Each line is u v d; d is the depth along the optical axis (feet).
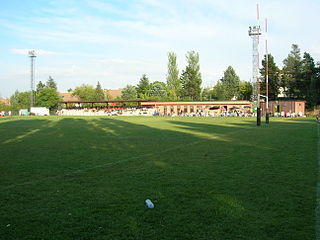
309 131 75.82
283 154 39.47
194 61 278.05
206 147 47.55
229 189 23.03
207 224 16.44
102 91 345.72
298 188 23.15
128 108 246.47
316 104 201.98
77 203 20.22
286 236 14.94
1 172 30.04
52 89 298.35
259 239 14.64
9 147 49.14
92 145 51.21
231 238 14.76
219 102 218.38
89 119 158.20
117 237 15.01
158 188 23.56
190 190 22.89
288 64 226.38
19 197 21.74
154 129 86.33
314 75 202.69
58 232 15.70
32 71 265.75
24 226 16.53
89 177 27.68
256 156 38.11
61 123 121.70
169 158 37.60
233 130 80.79
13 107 291.99
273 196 21.18
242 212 18.13
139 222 16.83
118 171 30.17
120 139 60.49
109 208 19.13
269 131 76.54
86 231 15.78
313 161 34.22
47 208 19.31
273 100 210.38
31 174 29.09
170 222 16.78
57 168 31.89
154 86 298.97
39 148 47.70
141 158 37.81
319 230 15.56
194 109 225.97
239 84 315.78
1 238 15.03
